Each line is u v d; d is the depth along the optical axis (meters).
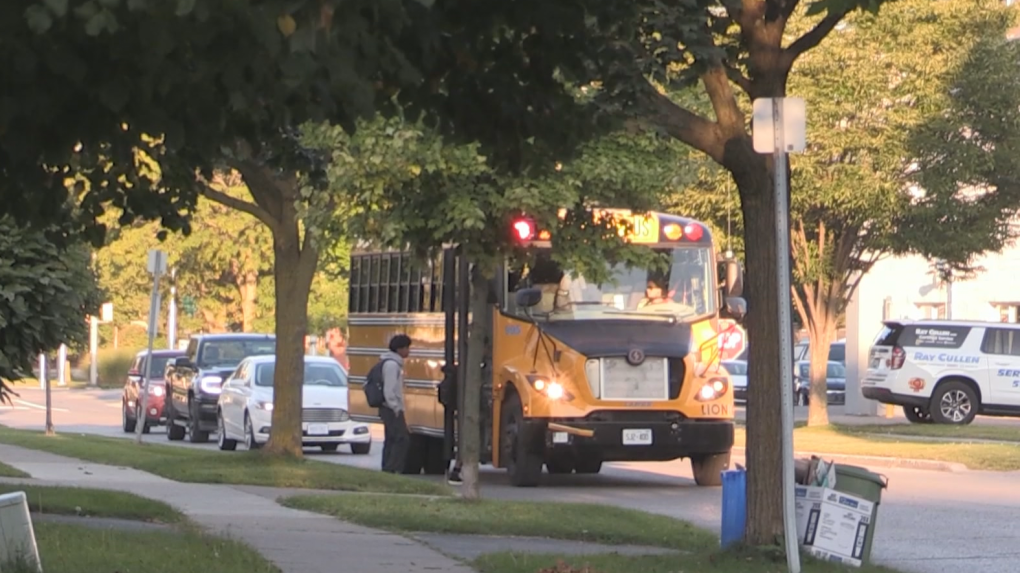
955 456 91.19
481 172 53.16
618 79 36.81
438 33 24.67
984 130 113.50
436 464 85.94
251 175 73.94
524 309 74.56
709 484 76.94
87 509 50.44
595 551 46.06
